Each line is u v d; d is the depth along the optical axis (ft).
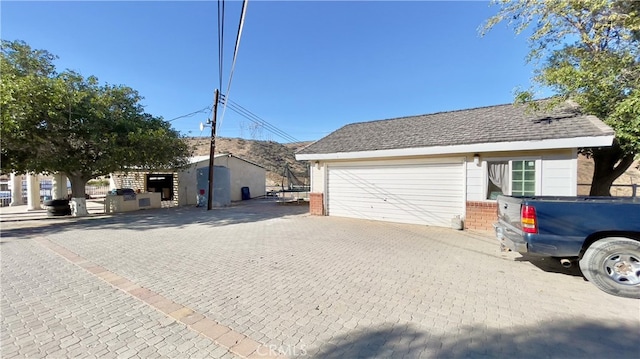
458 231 26.30
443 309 10.93
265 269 15.99
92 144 37.96
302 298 12.09
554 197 16.22
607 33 23.29
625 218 12.15
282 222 32.89
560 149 22.71
